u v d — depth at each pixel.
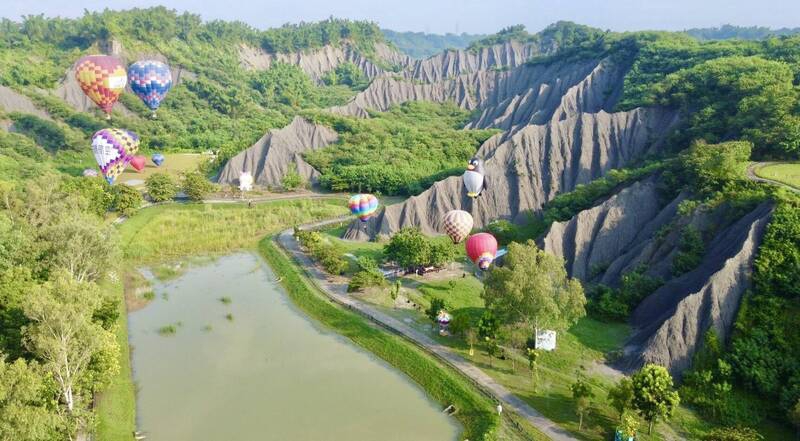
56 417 36.47
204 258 90.69
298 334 64.50
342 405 50.19
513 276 53.75
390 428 46.78
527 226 96.44
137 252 89.38
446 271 81.19
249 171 138.12
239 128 192.38
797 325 51.38
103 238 65.00
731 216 64.94
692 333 53.41
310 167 138.62
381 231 97.38
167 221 104.44
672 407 43.84
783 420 46.38
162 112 189.00
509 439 44.47
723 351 52.00
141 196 114.62
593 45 188.88
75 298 42.94
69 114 165.62
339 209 116.56
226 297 74.75
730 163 71.50
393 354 58.53
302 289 75.69
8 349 45.28
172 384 53.41
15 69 178.25
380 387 53.38
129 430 45.88
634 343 57.47
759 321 52.81
